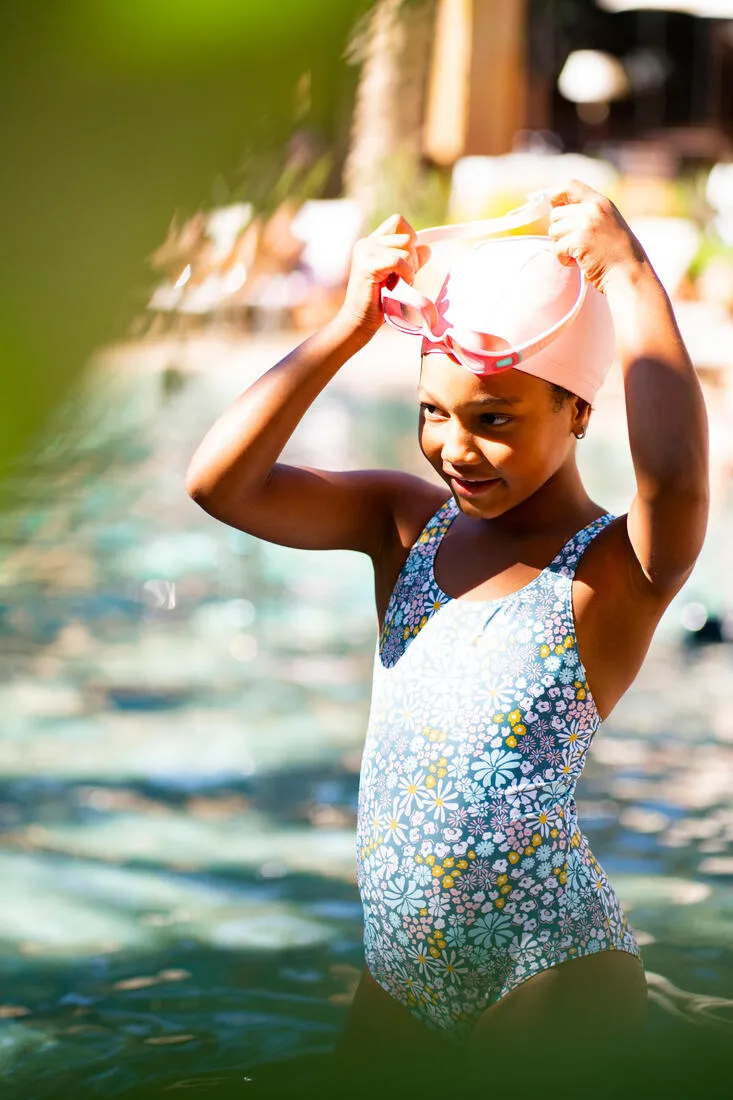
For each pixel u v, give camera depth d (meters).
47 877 3.09
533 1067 1.49
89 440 0.77
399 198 13.59
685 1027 2.03
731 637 5.74
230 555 7.48
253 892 3.02
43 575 6.85
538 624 1.65
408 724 1.69
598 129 22.48
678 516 1.50
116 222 0.42
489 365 1.54
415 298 1.61
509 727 1.63
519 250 1.66
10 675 5.03
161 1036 2.22
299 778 3.89
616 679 1.67
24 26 0.40
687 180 18.64
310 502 1.84
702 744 4.27
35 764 3.96
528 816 1.62
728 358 11.17
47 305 0.41
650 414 1.50
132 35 0.41
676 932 2.72
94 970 2.56
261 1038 2.22
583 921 1.64
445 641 1.70
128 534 7.89
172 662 5.29
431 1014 1.67
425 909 1.64
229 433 1.75
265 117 0.45
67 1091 1.99
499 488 1.63
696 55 22.42
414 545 1.84
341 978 2.54
